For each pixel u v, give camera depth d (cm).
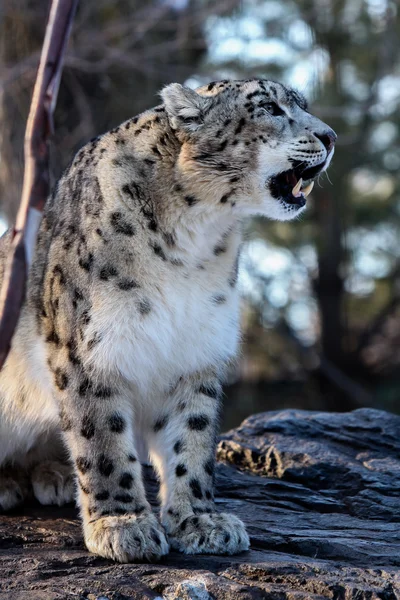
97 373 1391
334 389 5128
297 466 1781
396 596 1182
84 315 1390
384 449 1853
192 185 1459
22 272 623
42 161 631
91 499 1370
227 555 1331
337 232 4984
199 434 1445
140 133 1495
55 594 1170
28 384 1539
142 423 1538
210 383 1479
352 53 4722
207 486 1424
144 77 3794
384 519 1562
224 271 1483
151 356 1424
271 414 2045
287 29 4322
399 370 5394
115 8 3903
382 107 4716
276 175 1530
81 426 1395
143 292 1401
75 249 1420
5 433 1596
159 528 1332
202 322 1451
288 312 4997
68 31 639
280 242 4766
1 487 1588
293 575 1242
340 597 1191
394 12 4650
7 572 1265
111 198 1420
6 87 3403
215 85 1579
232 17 4016
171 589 1197
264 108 1528
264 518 1544
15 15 3475
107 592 1187
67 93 3531
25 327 1515
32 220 626
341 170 4628
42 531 1455
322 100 4372
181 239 1435
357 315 5544
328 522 1532
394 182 4972
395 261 5341
